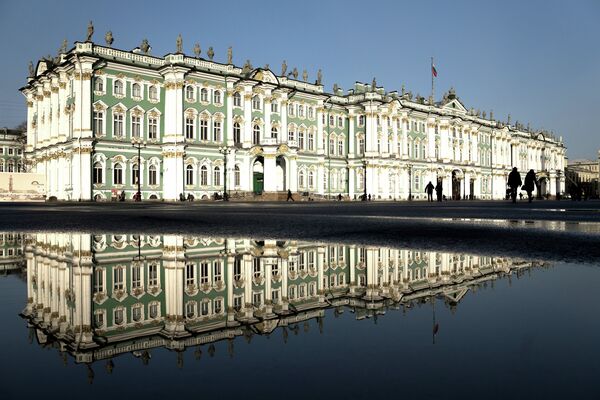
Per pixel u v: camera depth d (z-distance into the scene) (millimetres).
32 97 79875
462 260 8164
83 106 60594
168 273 6836
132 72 65000
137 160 65375
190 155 68375
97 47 61906
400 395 2383
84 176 60656
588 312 4258
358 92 96750
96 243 11078
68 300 5043
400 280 6234
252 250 9633
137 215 25406
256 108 76562
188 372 2770
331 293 5395
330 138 92312
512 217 23109
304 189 84188
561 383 2531
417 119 102250
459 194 112875
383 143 93312
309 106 85562
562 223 18234
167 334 3670
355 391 2459
